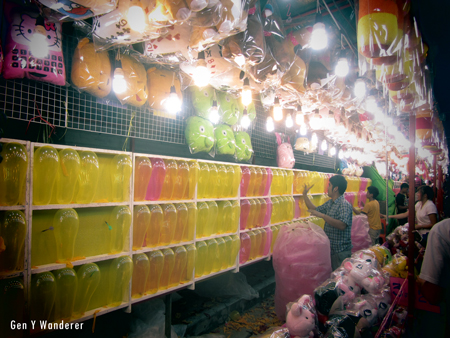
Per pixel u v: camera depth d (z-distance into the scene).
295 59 2.42
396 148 5.97
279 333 1.65
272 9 2.22
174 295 3.23
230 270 3.19
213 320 2.93
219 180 3.09
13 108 1.91
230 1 1.47
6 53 1.57
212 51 2.07
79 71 1.90
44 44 1.66
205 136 2.92
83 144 2.33
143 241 2.33
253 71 2.26
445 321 1.87
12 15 1.59
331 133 4.89
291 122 3.42
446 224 1.56
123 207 2.19
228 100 3.28
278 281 2.83
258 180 3.61
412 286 2.00
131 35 1.53
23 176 1.66
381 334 1.81
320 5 2.49
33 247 1.80
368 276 2.17
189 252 2.66
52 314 1.79
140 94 2.24
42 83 1.99
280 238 2.92
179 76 2.61
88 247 2.07
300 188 4.51
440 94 2.12
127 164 2.20
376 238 5.06
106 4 1.24
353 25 2.82
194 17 1.48
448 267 1.55
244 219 3.36
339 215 3.01
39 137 2.09
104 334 2.29
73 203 1.91
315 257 2.67
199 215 2.85
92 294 1.99
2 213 1.62
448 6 1.36
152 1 1.35
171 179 2.57
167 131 2.88
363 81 2.60
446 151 2.96
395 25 1.26
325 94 2.90
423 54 1.65
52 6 1.25
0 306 1.60
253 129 4.11
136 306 2.60
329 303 1.83
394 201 6.98
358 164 7.09
